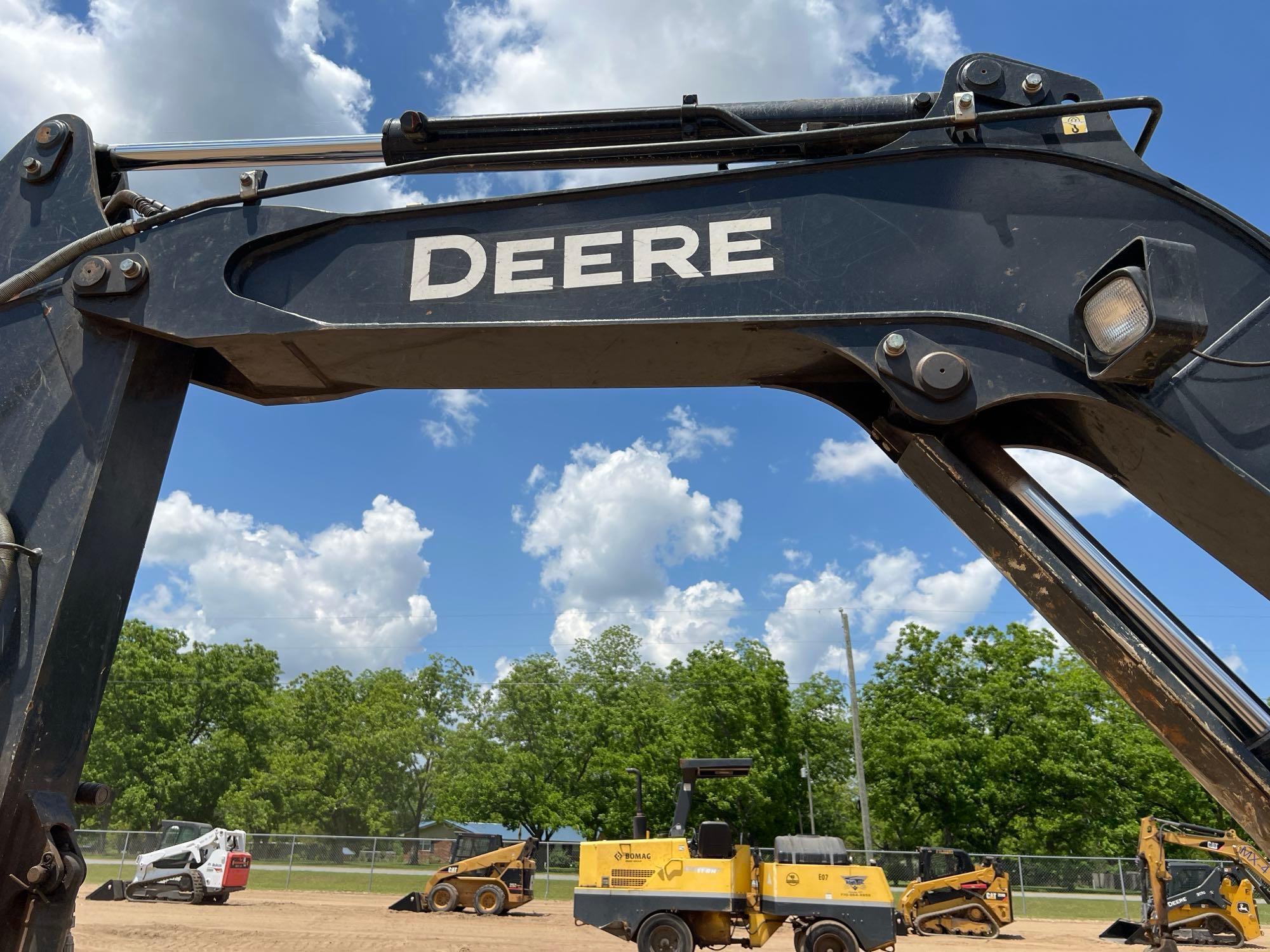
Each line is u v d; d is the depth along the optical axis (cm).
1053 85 257
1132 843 3472
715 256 252
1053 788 3628
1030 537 227
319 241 268
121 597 250
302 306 262
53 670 230
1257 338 220
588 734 4553
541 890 2669
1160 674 207
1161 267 203
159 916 1680
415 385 286
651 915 1158
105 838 3028
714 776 1225
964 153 252
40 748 225
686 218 257
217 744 4916
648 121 295
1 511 246
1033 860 2594
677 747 3909
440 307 257
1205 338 221
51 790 226
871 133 256
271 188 270
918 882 1877
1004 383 230
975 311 237
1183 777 3544
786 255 250
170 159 307
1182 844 1702
